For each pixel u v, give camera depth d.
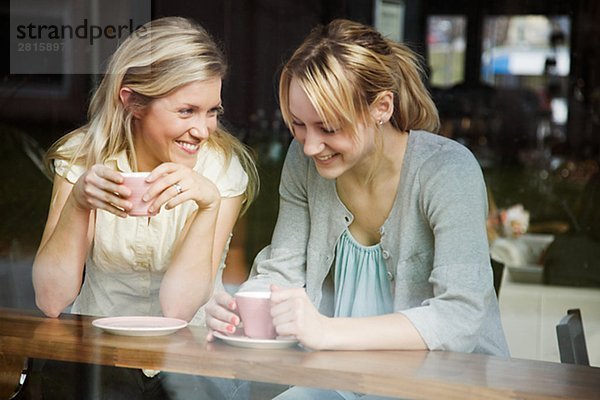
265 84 3.11
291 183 2.74
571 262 3.65
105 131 2.83
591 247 3.83
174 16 2.89
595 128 5.26
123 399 2.63
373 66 2.38
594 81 5.49
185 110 2.80
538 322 3.22
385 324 2.26
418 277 2.51
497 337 2.48
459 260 2.37
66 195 2.83
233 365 2.19
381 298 2.57
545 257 3.70
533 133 5.25
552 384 2.08
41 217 3.03
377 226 2.56
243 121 3.06
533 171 4.80
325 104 2.34
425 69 2.68
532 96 5.43
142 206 2.54
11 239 3.00
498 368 2.19
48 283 2.69
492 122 5.31
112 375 2.64
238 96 3.09
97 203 2.56
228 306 2.34
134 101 2.81
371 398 2.37
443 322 2.29
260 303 2.25
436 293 2.38
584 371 2.23
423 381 2.06
